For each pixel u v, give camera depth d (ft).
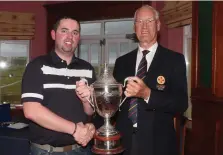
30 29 12.73
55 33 4.54
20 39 12.72
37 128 4.40
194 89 7.66
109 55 12.55
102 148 3.97
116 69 5.23
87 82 4.47
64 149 4.47
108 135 4.00
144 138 4.49
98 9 11.77
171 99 4.31
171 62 4.75
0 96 13.12
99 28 12.73
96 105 4.14
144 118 4.53
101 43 12.63
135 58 5.02
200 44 7.47
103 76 4.25
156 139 4.49
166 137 4.55
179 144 4.78
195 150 7.66
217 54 6.80
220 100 6.67
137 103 4.61
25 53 13.12
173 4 9.39
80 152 4.63
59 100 4.40
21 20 12.60
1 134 6.91
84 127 4.02
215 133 6.87
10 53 13.17
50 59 4.58
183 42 9.79
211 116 7.04
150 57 4.89
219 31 6.75
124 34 12.20
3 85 13.17
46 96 4.36
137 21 4.82
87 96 4.24
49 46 12.66
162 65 4.74
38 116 3.94
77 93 4.33
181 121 4.89
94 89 4.07
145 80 4.67
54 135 4.34
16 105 12.88
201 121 7.43
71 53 4.64
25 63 13.20
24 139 6.41
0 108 8.75
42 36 12.91
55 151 4.43
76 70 4.72
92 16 11.92
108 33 12.59
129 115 4.65
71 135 4.32
